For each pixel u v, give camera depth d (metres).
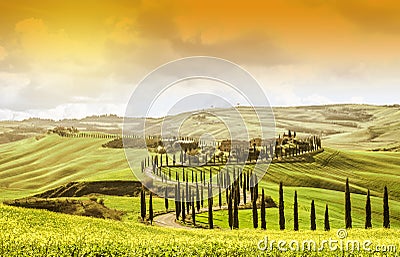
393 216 155.38
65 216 66.56
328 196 163.75
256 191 86.88
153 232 61.88
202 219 86.31
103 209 110.56
